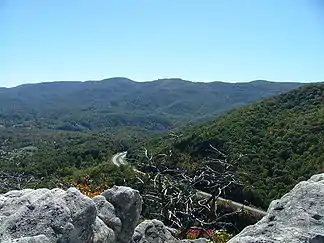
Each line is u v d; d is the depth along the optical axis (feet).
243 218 80.74
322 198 22.68
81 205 17.92
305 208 22.12
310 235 19.85
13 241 14.64
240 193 92.12
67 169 145.59
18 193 20.83
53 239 16.14
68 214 16.99
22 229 16.12
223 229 53.16
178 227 51.93
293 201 23.08
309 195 23.11
